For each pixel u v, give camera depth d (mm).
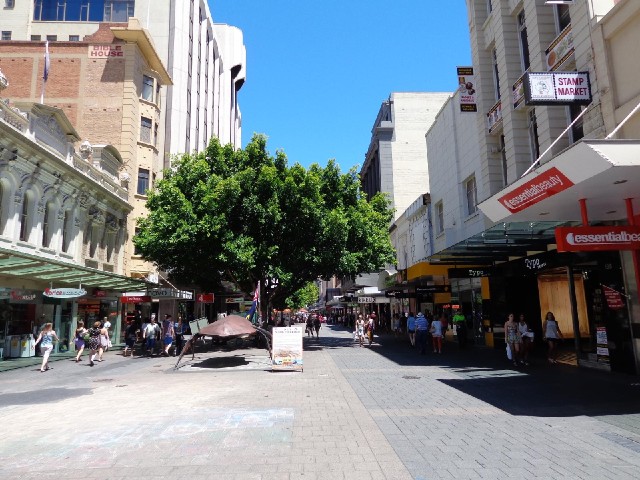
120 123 28734
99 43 29547
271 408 8383
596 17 11555
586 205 9156
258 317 22406
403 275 26422
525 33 16625
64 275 17781
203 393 10164
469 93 19812
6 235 16922
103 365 16406
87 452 5887
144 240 21266
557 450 5625
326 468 5148
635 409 7695
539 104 11961
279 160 21719
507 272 17641
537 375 11742
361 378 12055
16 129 17016
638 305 11031
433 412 7902
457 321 20500
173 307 32125
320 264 21125
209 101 51156
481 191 19594
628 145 6723
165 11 40500
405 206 47344
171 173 22797
